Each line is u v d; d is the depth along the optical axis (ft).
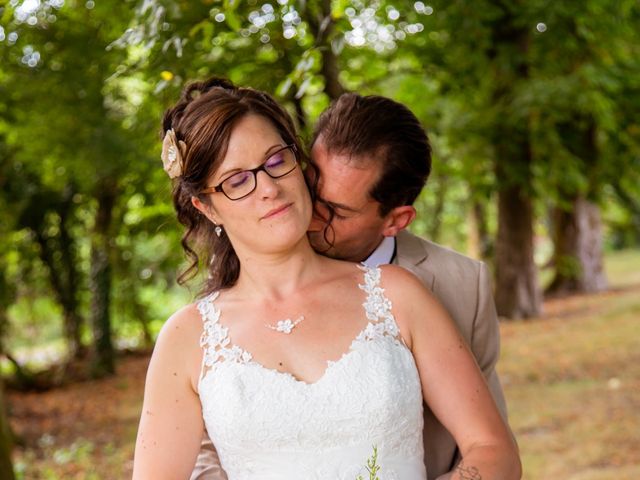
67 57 27.55
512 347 37.27
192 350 6.65
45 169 38.19
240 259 6.75
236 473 6.47
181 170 6.45
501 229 45.39
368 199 7.02
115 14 19.71
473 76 32.24
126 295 48.11
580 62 35.40
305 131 9.72
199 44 12.50
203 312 6.77
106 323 43.47
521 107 33.32
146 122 19.22
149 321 51.16
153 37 9.25
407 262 7.58
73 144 31.78
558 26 31.17
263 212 6.31
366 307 6.64
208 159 6.31
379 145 6.89
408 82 35.96
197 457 6.78
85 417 32.94
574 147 39.93
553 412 24.95
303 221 6.46
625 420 23.06
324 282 6.75
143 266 45.80
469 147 38.04
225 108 6.31
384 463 6.27
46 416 33.81
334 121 7.02
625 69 36.32
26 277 45.83
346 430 6.22
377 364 6.33
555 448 21.25
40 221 44.86
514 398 27.50
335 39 9.42
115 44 9.31
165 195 8.25
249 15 12.60
